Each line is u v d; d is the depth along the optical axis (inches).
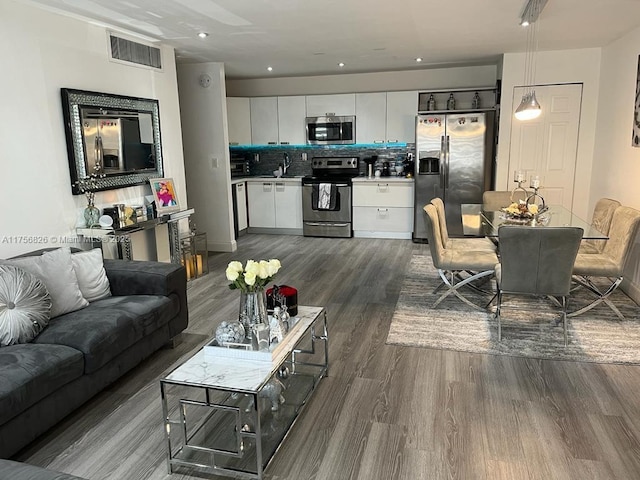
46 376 92.9
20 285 107.1
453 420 102.3
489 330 148.9
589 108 224.8
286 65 255.9
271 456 90.2
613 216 159.5
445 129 255.4
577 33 185.3
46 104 140.1
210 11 145.2
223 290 192.9
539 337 143.1
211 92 244.7
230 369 90.4
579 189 233.1
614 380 117.6
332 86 297.6
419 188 266.4
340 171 305.1
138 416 106.6
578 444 93.6
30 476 61.7
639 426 99.0
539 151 235.8
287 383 117.7
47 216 142.1
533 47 214.7
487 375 121.4
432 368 125.7
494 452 91.7
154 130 191.0
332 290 192.2
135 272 134.6
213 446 94.8
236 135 303.7
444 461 89.4
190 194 259.6
